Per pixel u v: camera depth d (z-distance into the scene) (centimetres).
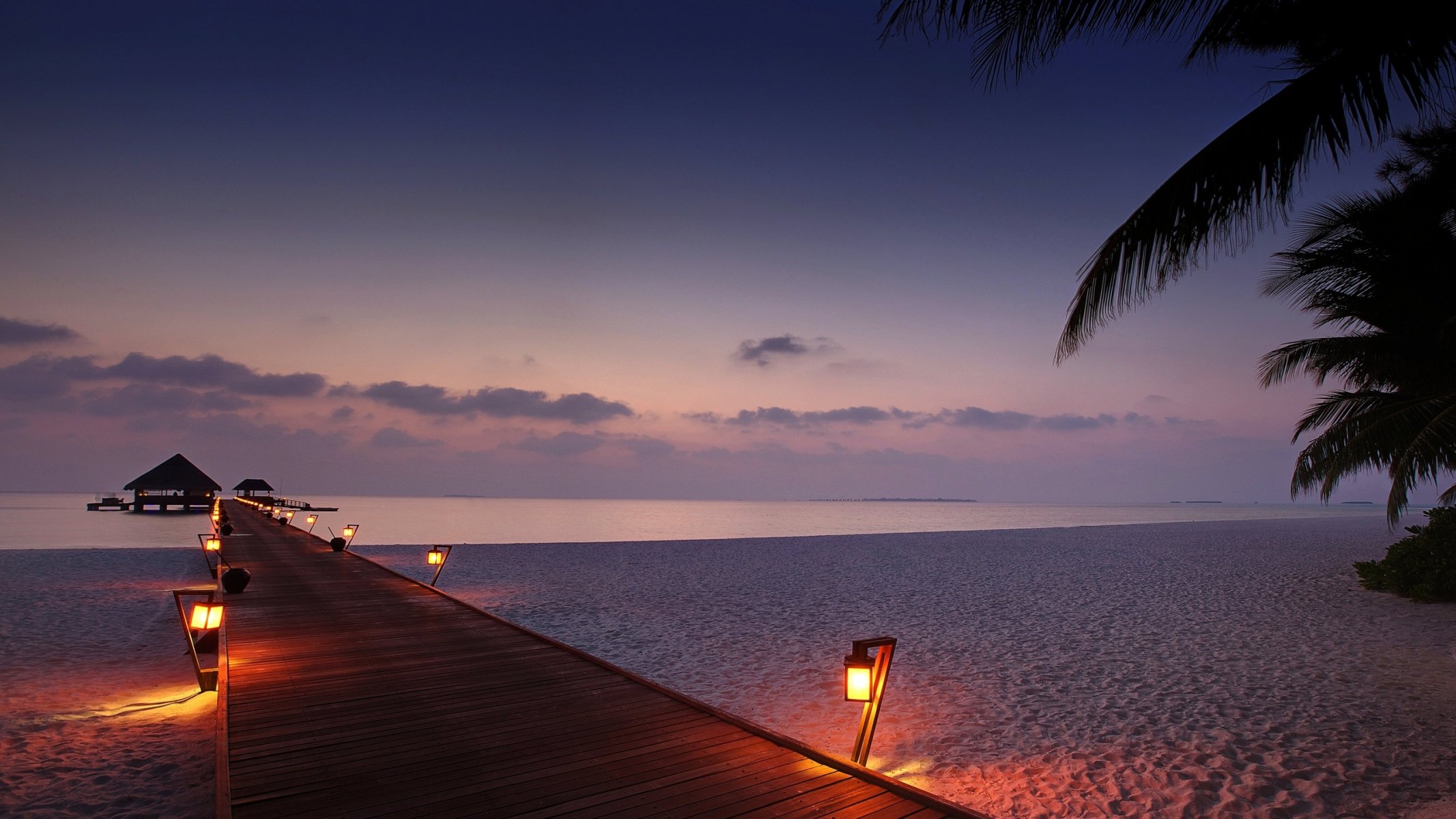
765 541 3375
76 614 1289
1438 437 855
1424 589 1447
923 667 986
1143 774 612
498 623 938
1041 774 616
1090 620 1331
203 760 595
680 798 417
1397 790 571
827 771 458
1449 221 730
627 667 981
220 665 697
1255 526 5125
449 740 508
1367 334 1023
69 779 555
